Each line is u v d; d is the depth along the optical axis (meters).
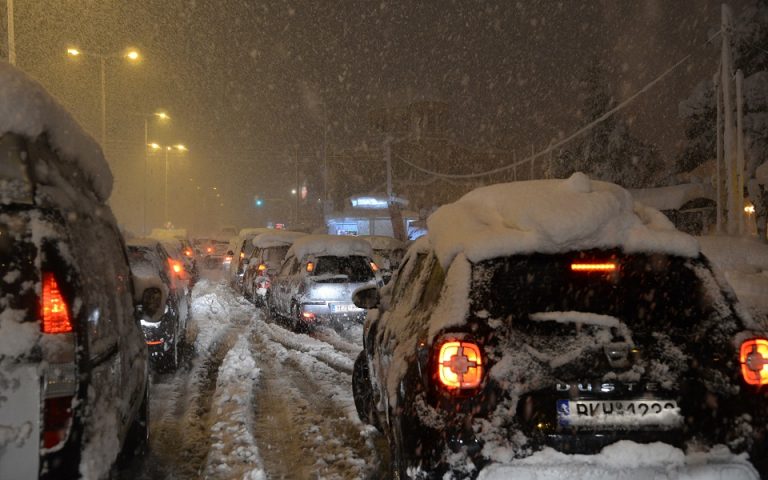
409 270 5.55
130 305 5.42
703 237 16.83
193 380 9.25
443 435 3.67
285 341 12.92
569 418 3.67
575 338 3.79
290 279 14.94
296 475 5.57
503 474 3.59
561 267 4.02
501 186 4.76
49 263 3.59
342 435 6.64
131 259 10.21
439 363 3.77
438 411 3.72
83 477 3.58
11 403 3.44
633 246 4.06
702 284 4.04
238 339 13.03
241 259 24.98
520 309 3.91
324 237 15.01
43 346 3.51
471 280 3.99
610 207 4.13
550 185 4.61
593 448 3.64
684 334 3.87
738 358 3.80
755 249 15.80
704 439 3.69
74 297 3.64
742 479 3.63
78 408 3.59
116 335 4.47
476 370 3.71
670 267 4.08
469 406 3.68
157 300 5.84
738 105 21.50
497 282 3.98
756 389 3.76
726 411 3.73
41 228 3.60
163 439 6.59
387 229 49.69
